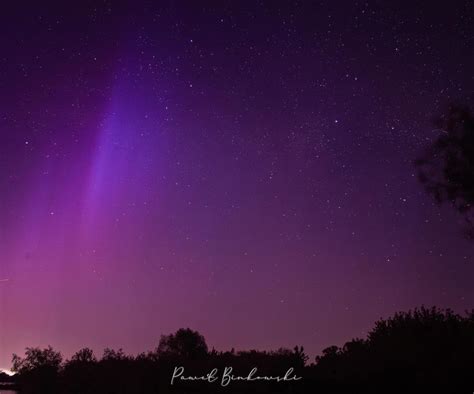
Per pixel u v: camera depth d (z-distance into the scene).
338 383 12.72
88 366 15.45
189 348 18.41
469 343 13.91
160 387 13.32
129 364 15.09
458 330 14.95
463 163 15.55
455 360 12.91
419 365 13.02
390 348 14.24
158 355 16.34
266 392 12.52
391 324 16.28
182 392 12.77
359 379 12.80
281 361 14.05
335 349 15.69
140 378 14.02
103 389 14.23
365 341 15.82
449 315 16.08
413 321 16.03
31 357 16.25
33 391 15.22
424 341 14.46
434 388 11.95
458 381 12.09
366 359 13.80
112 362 15.59
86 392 14.34
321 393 12.11
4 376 16.80
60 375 15.70
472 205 15.51
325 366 14.04
